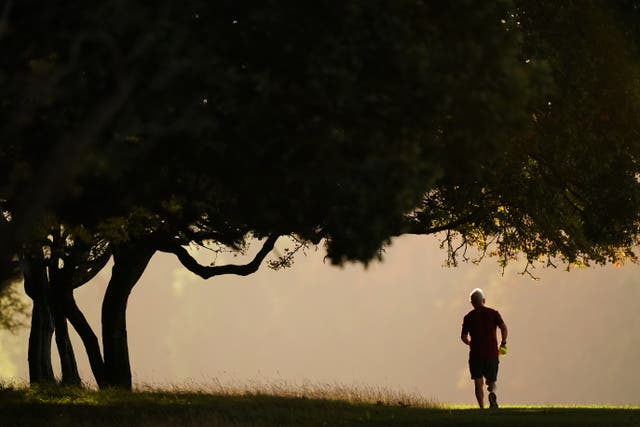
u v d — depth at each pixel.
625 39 56.03
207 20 34.34
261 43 34.19
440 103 33.47
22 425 51.91
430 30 33.78
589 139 59.62
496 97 33.62
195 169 39.34
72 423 52.66
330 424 50.31
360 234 35.59
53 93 35.88
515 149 61.69
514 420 49.50
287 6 33.31
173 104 35.09
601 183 61.53
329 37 33.00
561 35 55.78
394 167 34.19
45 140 38.81
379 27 32.81
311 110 34.66
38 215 31.97
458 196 68.38
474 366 61.97
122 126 34.66
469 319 62.38
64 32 35.09
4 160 40.72
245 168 37.34
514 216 75.31
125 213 46.91
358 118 34.44
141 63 34.22
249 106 34.72
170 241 77.19
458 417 52.22
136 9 33.69
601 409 58.88
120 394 71.56
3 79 35.03
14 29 35.56
